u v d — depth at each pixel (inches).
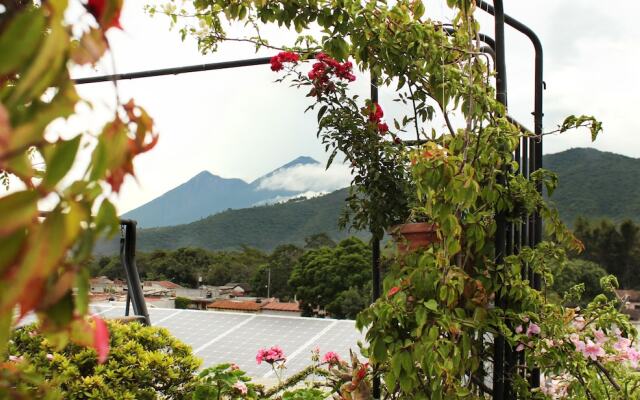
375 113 118.4
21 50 14.8
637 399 103.5
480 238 98.9
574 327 106.7
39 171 16.4
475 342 104.0
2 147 13.9
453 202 90.9
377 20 107.7
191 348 121.1
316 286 1450.5
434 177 90.8
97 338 19.3
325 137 118.1
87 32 16.4
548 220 103.7
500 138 98.0
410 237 105.8
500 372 101.7
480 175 100.0
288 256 1834.4
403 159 115.0
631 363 108.3
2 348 15.1
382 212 114.0
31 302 14.8
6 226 14.2
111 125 16.5
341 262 1429.6
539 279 119.3
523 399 106.7
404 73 110.4
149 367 109.3
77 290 15.9
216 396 115.2
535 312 102.6
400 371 90.0
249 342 305.9
